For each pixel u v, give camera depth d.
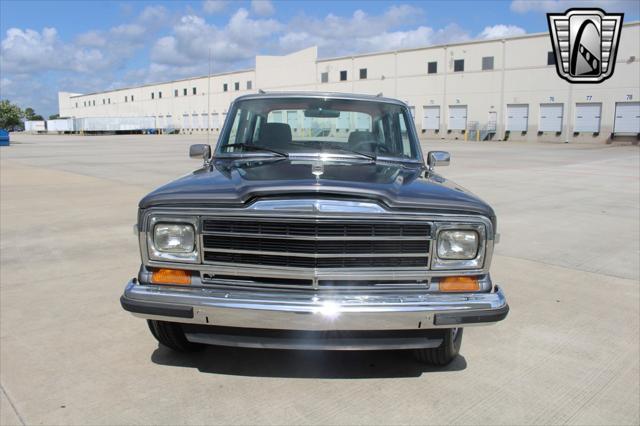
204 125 78.00
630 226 8.18
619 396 3.10
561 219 8.74
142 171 16.89
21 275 5.33
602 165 20.03
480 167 18.80
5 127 72.94
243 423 2.75
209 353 3.56
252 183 2.93
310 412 2.87
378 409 2.91
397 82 53.91
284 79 64.19
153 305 2.84
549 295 4.92
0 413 2.80
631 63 39.53
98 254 6.20
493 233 2.90
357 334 2.97
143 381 3.17
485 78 47.69
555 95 43.66
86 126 81.25
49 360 3.43
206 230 2.84
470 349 3.72
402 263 2.84
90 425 2.71
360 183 2.96
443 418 2.84
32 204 9.98
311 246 2.78
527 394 3.11
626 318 4.35
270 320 2.74
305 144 4.05
